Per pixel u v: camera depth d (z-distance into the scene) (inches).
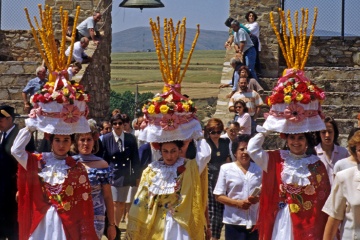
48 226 383.6
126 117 588.1
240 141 439.8
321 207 386.0
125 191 533.0
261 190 392.2
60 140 388.8
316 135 433.7
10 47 911.7
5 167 456.8
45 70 716.0
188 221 383.9
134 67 2596.0
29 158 387.5
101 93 874.1
